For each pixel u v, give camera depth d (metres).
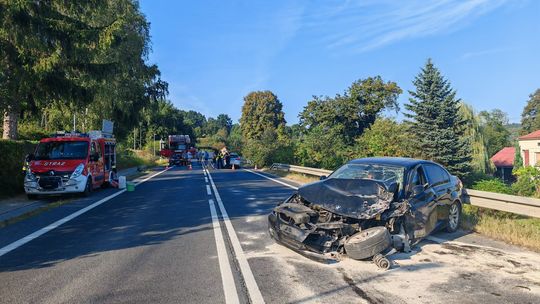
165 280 5.50
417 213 6.75
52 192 14.39
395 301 4.73
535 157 43.06
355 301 4.73
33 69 18.22
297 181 21.56
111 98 33.44
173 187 18.58
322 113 46.81
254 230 8.63
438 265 6.07
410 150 31.47
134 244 7.56
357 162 7.98
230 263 6.25
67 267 6.16
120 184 18.19
